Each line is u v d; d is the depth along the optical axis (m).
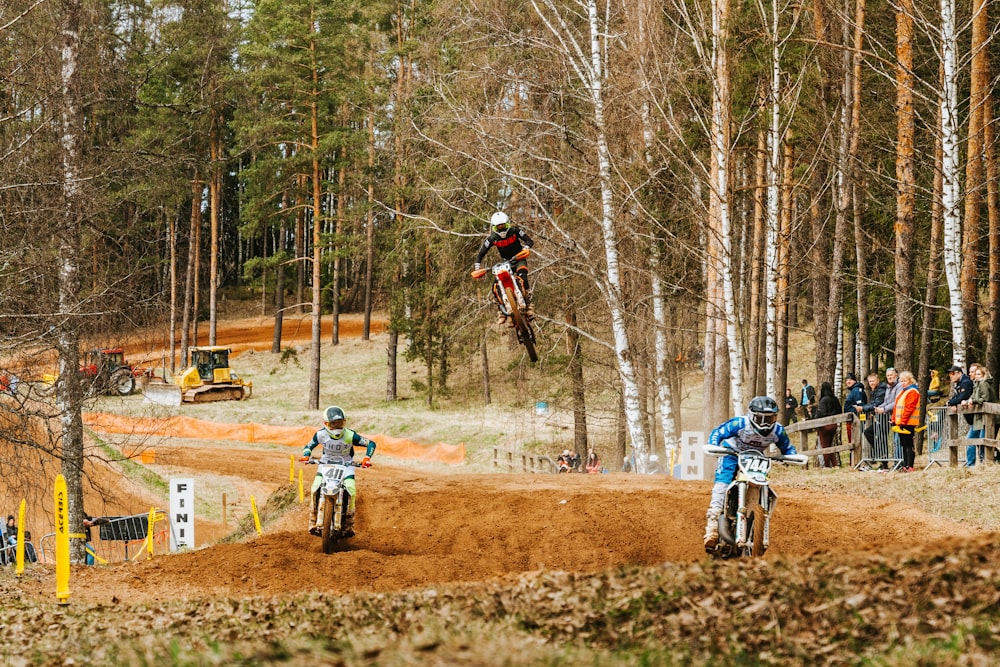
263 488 33.69
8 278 18.06
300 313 76.56
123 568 14.21
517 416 38.34
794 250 35.00
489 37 26.14
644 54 25.52
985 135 23.72
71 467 20.38
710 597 7.47
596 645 6.75
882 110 29.72
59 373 19.48
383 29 49.03
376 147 48.34
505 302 13.13
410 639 6.75
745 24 26.55
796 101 25.56
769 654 6.28
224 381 50.44
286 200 64.75
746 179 37.19
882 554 7.98
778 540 13.28
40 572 14.95
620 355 26.23
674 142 26.27
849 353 49.00
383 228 49.88
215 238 58.12
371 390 53.25
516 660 5.71
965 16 27.91
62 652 8.15
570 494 16.77
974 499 15.14
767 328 26.33
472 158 26.02
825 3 27.44
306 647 6.57
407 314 44.62
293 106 51.44
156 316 20.69
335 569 12.66
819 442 22.31
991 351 26.27
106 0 23.06
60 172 19.08
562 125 27.14
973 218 24.62
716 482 10.68
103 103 21.66
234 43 44.66
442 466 39.25
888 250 27.22
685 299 30.30
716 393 27.33
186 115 23.89
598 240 27.25
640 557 12.95
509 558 13.15
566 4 28.55
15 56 19.91
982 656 5.61
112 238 19.94
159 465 36.62
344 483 13.91
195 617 9.51
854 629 6.51
